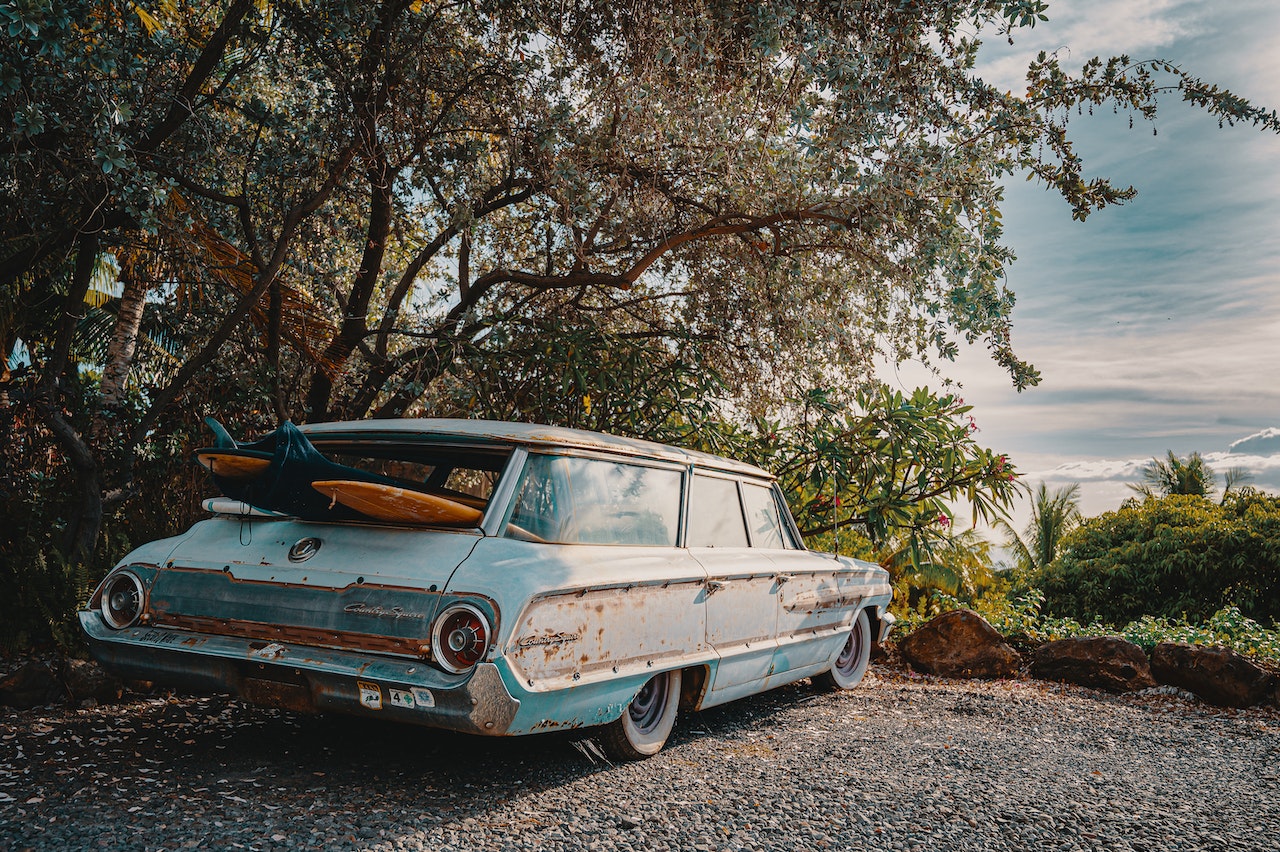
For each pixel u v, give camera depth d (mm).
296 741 4223
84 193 5418
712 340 8766
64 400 7520
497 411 8430
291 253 7605
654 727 4379
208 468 3773
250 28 6660
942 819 3604
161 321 9508
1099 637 7266
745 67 6340
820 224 7395
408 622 3332
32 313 9883
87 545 6078
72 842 2848
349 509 3727
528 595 3355
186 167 6352
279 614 3553
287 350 8477
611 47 6430
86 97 4934
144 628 3836
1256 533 19406
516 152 7250
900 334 8391
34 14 4027
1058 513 28109
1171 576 20484
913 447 8406
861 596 6344
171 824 3049
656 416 8547
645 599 4062
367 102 6547
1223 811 3895
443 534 3617
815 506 8805
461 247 8164
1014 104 6168
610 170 7430
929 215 6336
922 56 5863
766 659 5105
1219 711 6359
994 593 10844
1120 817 3734
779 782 4008
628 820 3369
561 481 4016
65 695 4707
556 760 4137
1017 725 5578
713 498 5129
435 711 3232
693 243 8422
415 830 3125
